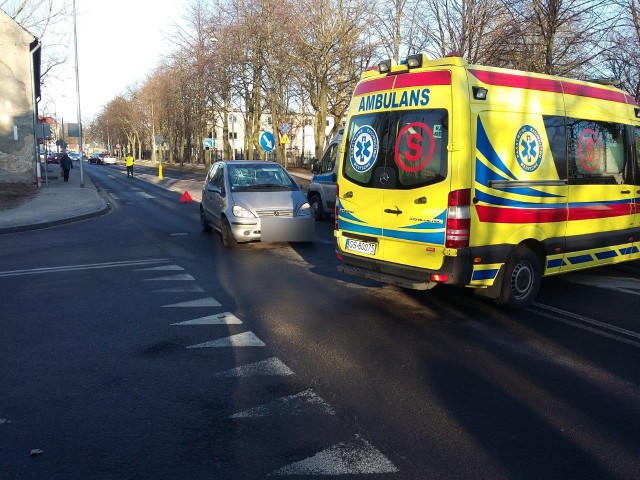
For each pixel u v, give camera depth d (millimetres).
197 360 4898
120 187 30891
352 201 6848
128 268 8977
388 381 4445
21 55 28047
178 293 7293
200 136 59719
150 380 4465
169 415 3857
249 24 30859
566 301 6965
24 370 4672
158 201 22562
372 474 3125
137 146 114000
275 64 31922
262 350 5148
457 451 3377
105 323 5977
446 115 5727
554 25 13469
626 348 5234
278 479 3080
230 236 10758
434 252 5875
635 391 4273
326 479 3080
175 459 3287
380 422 3752
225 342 5367
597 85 7188
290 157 56406
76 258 9938
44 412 3900
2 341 5395
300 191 11336
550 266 6715
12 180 28703
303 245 11281
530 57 15305
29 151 28797
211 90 38438
